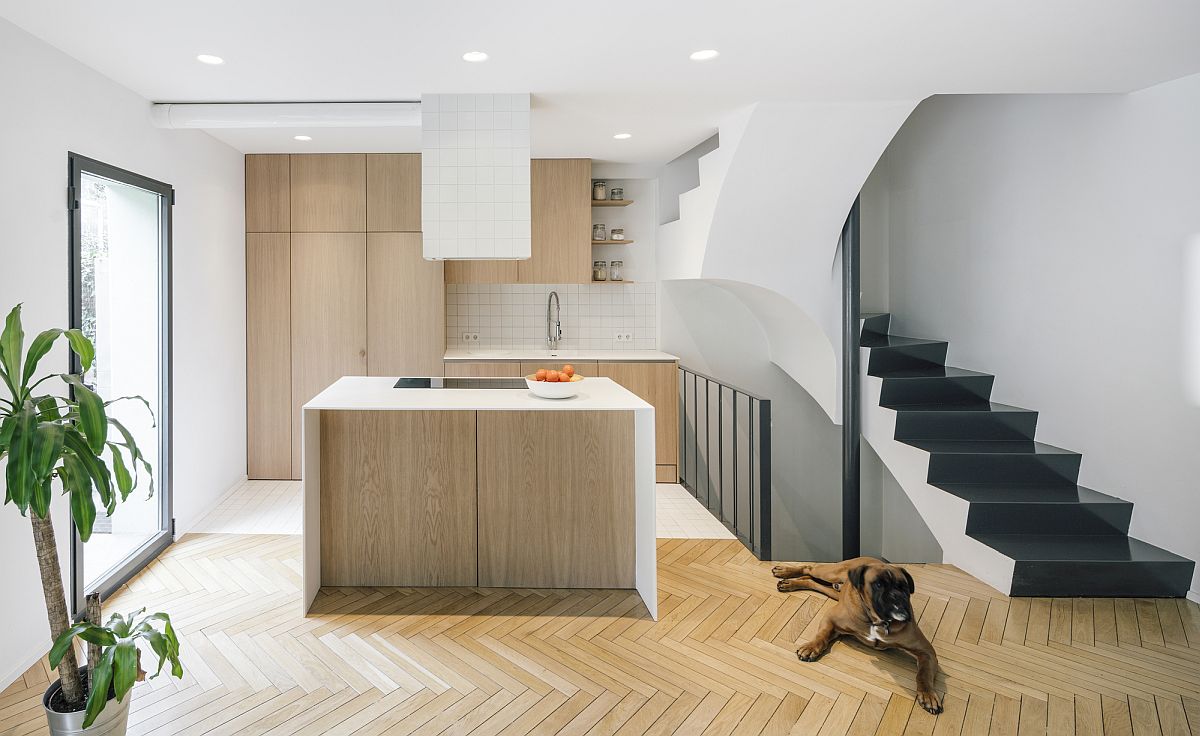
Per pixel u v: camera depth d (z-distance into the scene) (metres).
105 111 3.41
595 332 6.17
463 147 3.79
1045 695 2.54
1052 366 4.20
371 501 3.39
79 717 2.03
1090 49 3.06
